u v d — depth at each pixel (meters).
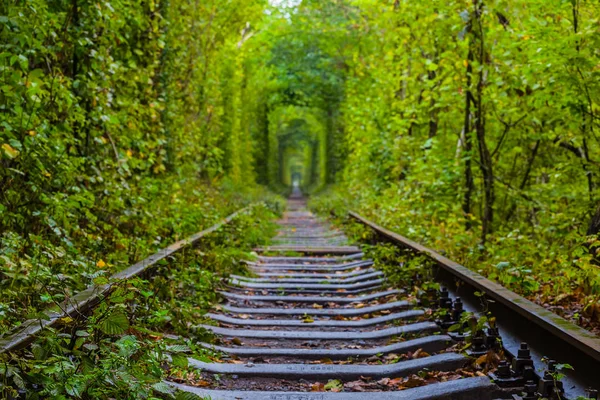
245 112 38.66
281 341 5.52
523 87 9.91
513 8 9.55
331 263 11.20
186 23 16.30
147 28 11.45
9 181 6.13
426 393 3.61
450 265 6.17
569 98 8.31
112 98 9.20
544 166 12.18
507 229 11.45
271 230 17.98
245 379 4.30
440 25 10.71
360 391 4.03
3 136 6.07
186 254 7.67
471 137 11.29
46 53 7.06
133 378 3.20
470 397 3.56
